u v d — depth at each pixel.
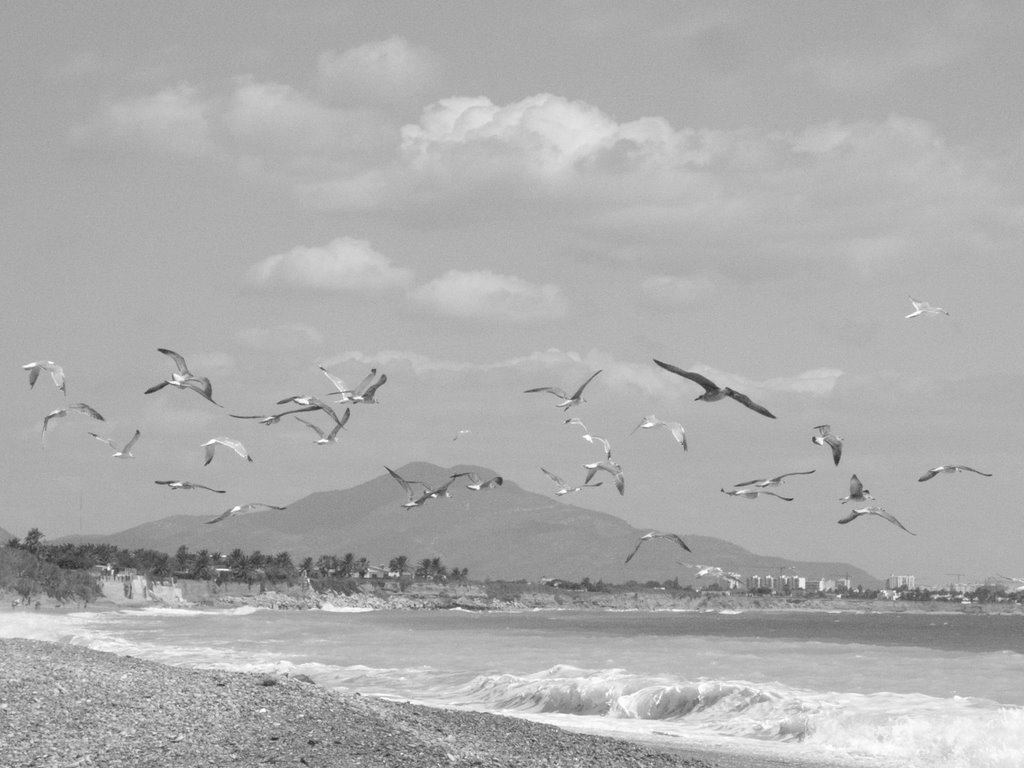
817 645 82.06
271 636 90.56
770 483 23.83
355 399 27.34
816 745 32.06
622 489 26.80
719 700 37.84
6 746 23.25
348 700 29.16
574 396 27.02
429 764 22.92
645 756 26.64
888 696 39.56
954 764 29.86
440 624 169.50
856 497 23.50
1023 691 44.69
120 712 26.41
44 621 118.12
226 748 23.53
